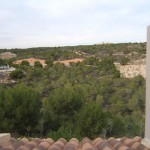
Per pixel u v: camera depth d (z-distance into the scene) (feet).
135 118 94.27
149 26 13.52
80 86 133.18
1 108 68.28
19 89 75.66
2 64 241.96
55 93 86.94
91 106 72.64
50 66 200.44
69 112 82.53
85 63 215.10
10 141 14.85
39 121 71.72
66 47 322.34
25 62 249.55
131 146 13.88
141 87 130.31
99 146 14.01
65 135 57.47
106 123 70.13
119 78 162.81
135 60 234.79
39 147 13.58
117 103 114.42
